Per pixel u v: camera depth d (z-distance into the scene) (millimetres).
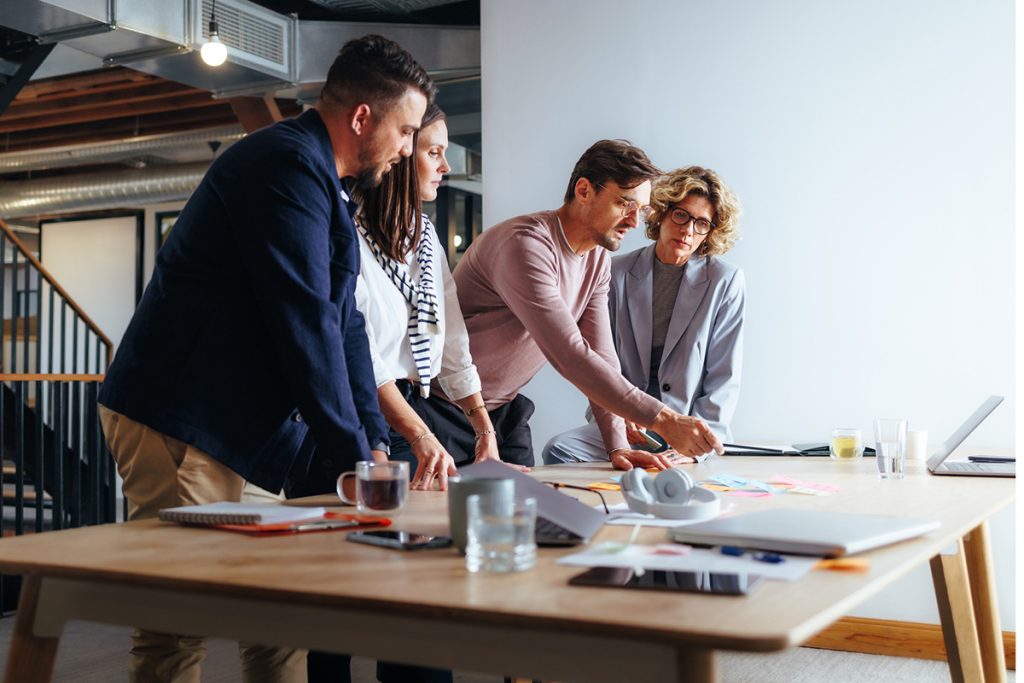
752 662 3115
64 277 9992
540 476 1984
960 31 3180
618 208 2357
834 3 3342
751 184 3453
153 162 8773
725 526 1123
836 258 3334
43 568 1040
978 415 2047
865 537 1047
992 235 3135
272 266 1518
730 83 3486
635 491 1415
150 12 4758
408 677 2117
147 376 1590
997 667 2225
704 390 3197
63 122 7258
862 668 3031
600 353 2623
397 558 1049
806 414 3369
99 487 5887
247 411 1590
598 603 834
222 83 5438
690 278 3158
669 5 3578
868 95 3299
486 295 2480
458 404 2361
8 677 1071
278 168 1540
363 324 1782
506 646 829
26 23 4672
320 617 910
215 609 965
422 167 2156
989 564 2238
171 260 1623
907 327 3238
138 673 1622
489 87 3863
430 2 5508
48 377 5375
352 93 1660
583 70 3709
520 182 3809
